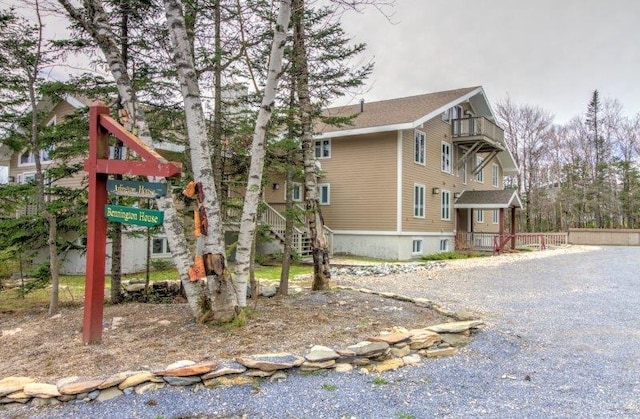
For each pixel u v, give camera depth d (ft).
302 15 21.47
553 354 15.15
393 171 57.41
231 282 15.64
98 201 14.03
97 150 14.07
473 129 69.62
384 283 32.09
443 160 68.80
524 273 38.88
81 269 38.65
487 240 76.74
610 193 129.29
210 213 14.97
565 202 132.57
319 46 23.22
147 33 22.80
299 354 12.68
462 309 21.81
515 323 19.44
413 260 56.13
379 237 58.29
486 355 14.79
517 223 130.31
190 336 14.24
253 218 17.06
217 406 10.20
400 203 56.95
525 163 134.72
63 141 23.03
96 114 14.10
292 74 23.22
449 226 70.03
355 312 18.56
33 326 17.31
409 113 58.80
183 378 10.94
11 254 23.71
